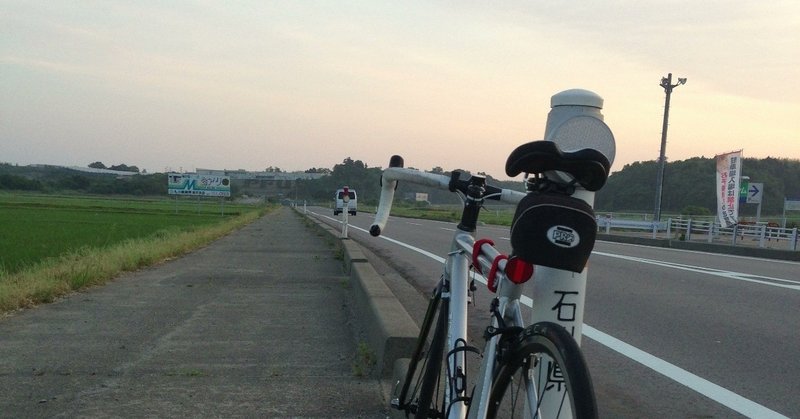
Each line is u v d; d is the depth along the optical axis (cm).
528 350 209
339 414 448
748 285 1200
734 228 2388
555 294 260
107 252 1319
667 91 3234
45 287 895
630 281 1248
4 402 467
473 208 268
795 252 1927
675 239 2728
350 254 1192
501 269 228
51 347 626
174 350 620
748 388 554
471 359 517
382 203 308
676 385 561
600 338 744
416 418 289
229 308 850
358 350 600
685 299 1027
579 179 222
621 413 479
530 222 202
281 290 1015
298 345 646
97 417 440
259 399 479
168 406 463
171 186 7050
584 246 203
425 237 2627
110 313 803
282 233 2667
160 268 1310
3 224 3272
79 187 13612
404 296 977
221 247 1889
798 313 909
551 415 228
